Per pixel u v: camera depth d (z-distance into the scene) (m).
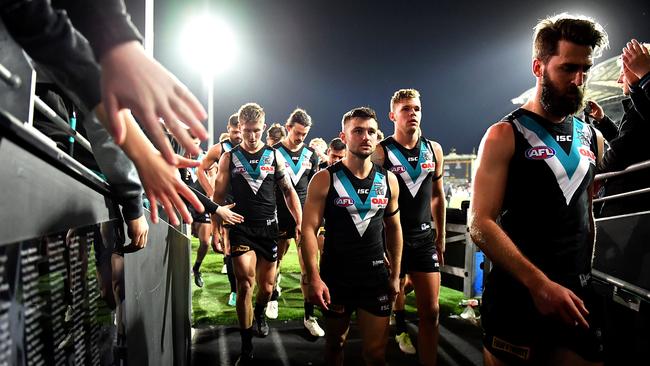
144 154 0.90
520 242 1.81
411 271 3.35
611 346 2.31
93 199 0.99
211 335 4.43
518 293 1.76
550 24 1.72
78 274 0.85
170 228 2.38
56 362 0.72
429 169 3.54
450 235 5.81
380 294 2.76
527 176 1.78
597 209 3.02
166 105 0.68
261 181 4.14
